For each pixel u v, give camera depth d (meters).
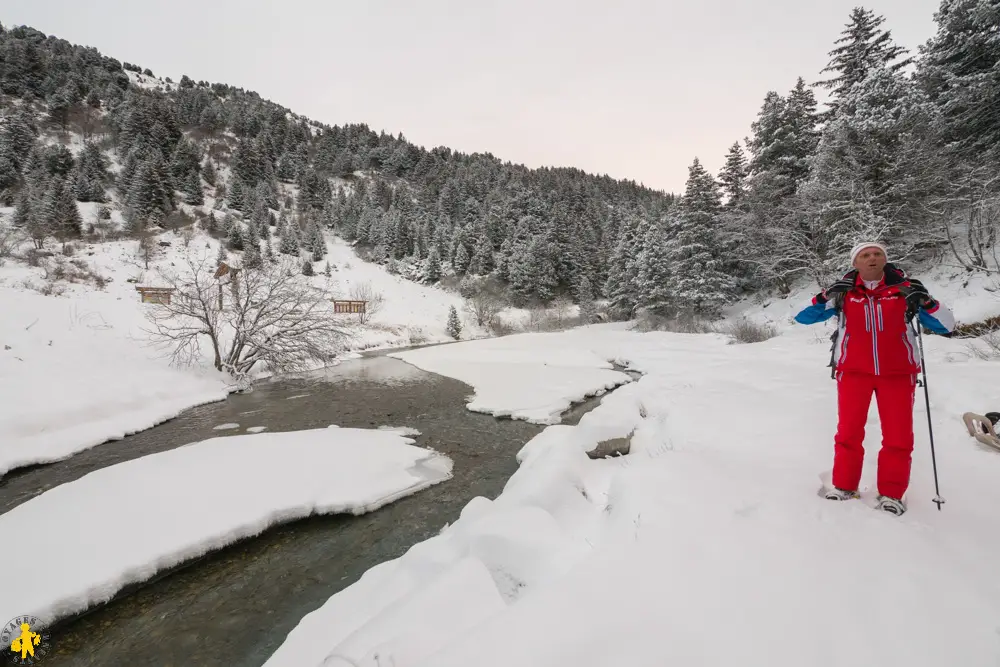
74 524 4.55
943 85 16.09
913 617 1.63
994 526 2.28
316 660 2.79
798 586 1.86
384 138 108.06
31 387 8.88
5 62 63.12
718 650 1.55
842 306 2.71
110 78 76.25
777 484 3.03
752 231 21.66
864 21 19.88
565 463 4.71
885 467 2.51
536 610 1.86
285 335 13.77
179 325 16.09
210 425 9.31
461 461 7.17
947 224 13.63
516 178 84.56
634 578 2.03
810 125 22.53
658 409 7.59
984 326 9.16
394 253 50.56
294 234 46.44
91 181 44.22
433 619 2.34
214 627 3.59
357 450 6.98
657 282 29.61
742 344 15.91
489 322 35.62
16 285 17.48
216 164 65.56
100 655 3.33
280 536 4.88
